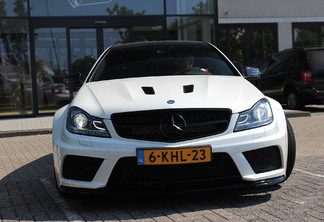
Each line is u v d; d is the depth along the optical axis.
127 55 4.55
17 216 3.18
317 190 3.52
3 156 6.04
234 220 2.85
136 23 11.86
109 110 3.15
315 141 6.27
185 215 3.01
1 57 11.23
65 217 3.10
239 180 3.13
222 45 15.91
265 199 3.33
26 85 11.33
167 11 12.01
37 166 5.18
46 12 11.32
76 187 3.11
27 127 8.90
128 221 2.93
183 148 2.98
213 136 3.07
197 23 12.20
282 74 11.18
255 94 3.48
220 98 3.26
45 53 11.37
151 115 3.09
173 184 3.06
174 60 4.39
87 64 11.60
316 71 10.40
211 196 3.48
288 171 3.56
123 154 3.00
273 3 16.14
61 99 11.48
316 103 10.79
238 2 15.91
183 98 3.23
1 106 11.20
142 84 3.63
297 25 16.42
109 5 11.68
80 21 11.50
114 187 3.09
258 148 3.10
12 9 11.17
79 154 3.07
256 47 16.12
